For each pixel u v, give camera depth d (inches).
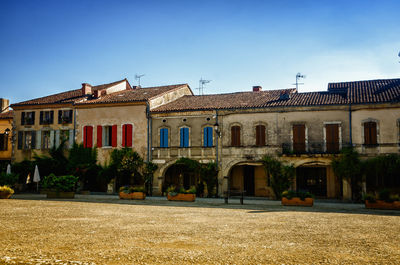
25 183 1355.8
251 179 1205.1
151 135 1234.6
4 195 953.5
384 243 381.4
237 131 1152.2
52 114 1379.2
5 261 284.5
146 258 304.3
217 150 1162.0
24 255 306.8
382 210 803.4
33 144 1389.0
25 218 531.5
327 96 1158.3
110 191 1246.9
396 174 1004.6
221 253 325.7
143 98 1255.5
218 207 808.9
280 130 1115.3
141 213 638.5
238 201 1013.8
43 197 1038.4
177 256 312.0
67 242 363.3
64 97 1456.7
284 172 1072.8
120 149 1253.1
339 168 1022.4
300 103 1108.5
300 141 1096.8
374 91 1124.5
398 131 1010.1
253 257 313.6
